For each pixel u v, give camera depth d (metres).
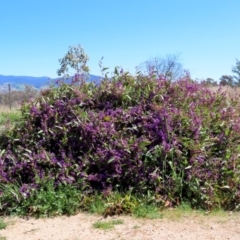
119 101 5.45
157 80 5.61
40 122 5.34
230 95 6.11
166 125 4.87
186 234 3.60
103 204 4.39
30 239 3.53
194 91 5.67
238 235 3.58
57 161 4.84
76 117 5.16
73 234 3.64
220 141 4.95
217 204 4.46
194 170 4.61
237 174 4.71
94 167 4.88
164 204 4.41
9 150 5.15
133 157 4.75
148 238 3.50
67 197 4.45
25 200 4.36
